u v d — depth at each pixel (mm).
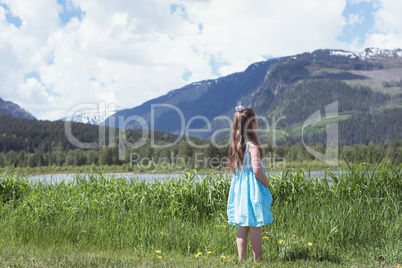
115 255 3869
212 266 3209
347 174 5902
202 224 5488
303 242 4309
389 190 5590
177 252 4227
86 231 4879
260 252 3637
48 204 5762
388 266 3602
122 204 6000
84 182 6926
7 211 5758
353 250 4207
